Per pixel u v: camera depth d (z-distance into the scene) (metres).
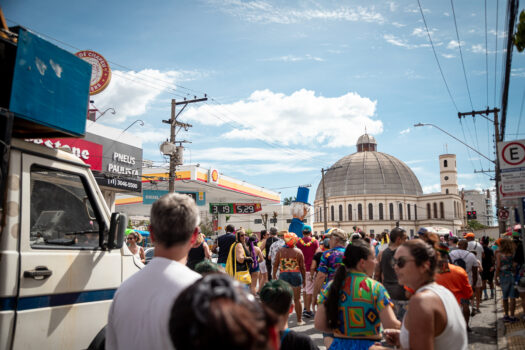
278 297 3.16
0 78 3.07
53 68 3.38
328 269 6.24
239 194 46.09
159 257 2.39
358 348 3.43
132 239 9.19
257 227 77.81
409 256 2.73
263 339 1.09
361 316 3.45
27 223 3.12
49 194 3.46
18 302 2.95
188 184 37.12
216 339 1.03
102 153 21.12
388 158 122.94
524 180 7.77
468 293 5.60
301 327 8.72
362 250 3.55
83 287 3.47
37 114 3.19
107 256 3.77
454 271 5.59
